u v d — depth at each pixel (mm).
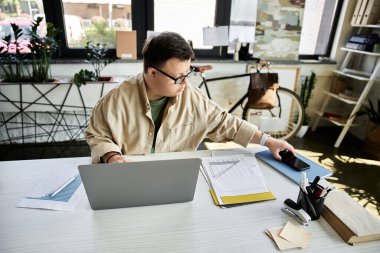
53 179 956
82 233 733
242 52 2836
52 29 2135
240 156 1152
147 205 849
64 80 2256
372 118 2678
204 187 953
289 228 782
